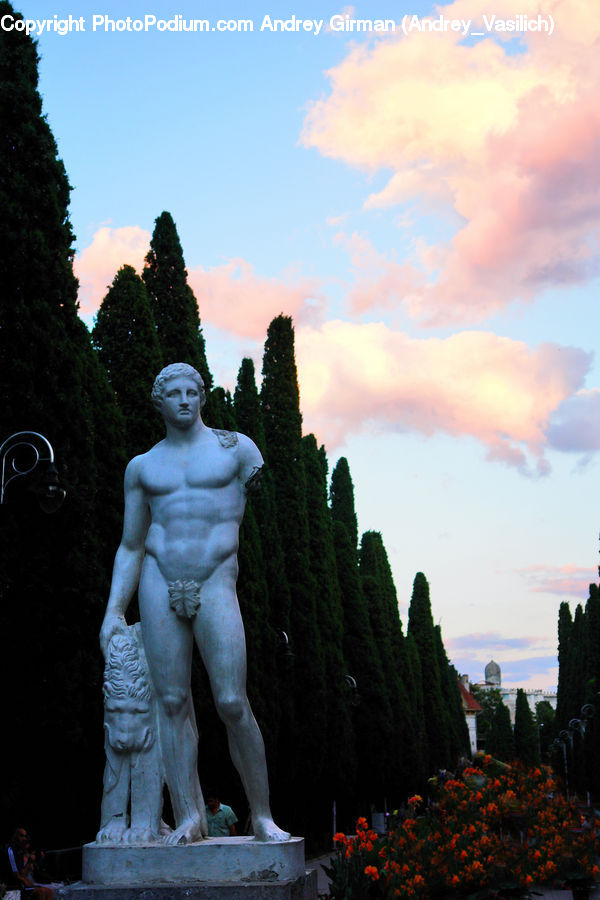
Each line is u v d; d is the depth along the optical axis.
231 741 7.65
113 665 7.59
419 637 61.22
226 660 7.55
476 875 10.30
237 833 20.30
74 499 14.36
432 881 9.98
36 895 12.75
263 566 23.88
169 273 23.33
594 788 50.69
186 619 7.63
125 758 7.53
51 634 14.05
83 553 14.57
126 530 8.02
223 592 7.66
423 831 10.88
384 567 51.91
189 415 7.92
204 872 7.01
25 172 15.02
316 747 27.59
